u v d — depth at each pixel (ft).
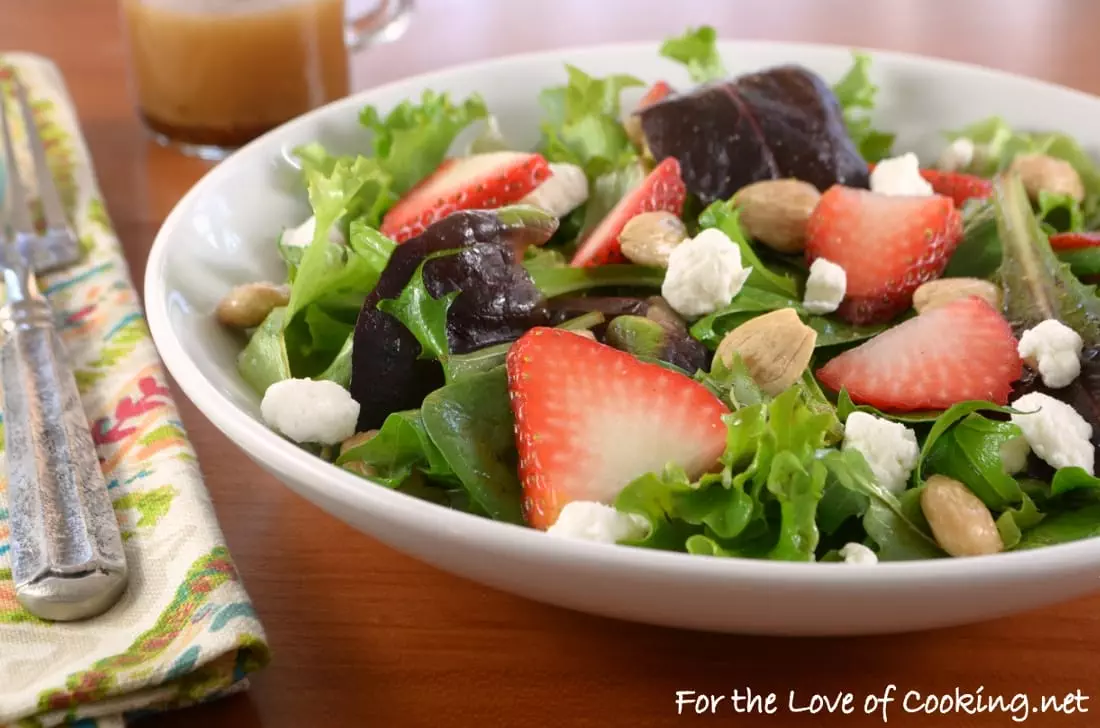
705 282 1.25
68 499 1.13
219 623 1.06
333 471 1.02
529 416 1.11
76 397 1.24
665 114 1.42
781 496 1.05
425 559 1.05
